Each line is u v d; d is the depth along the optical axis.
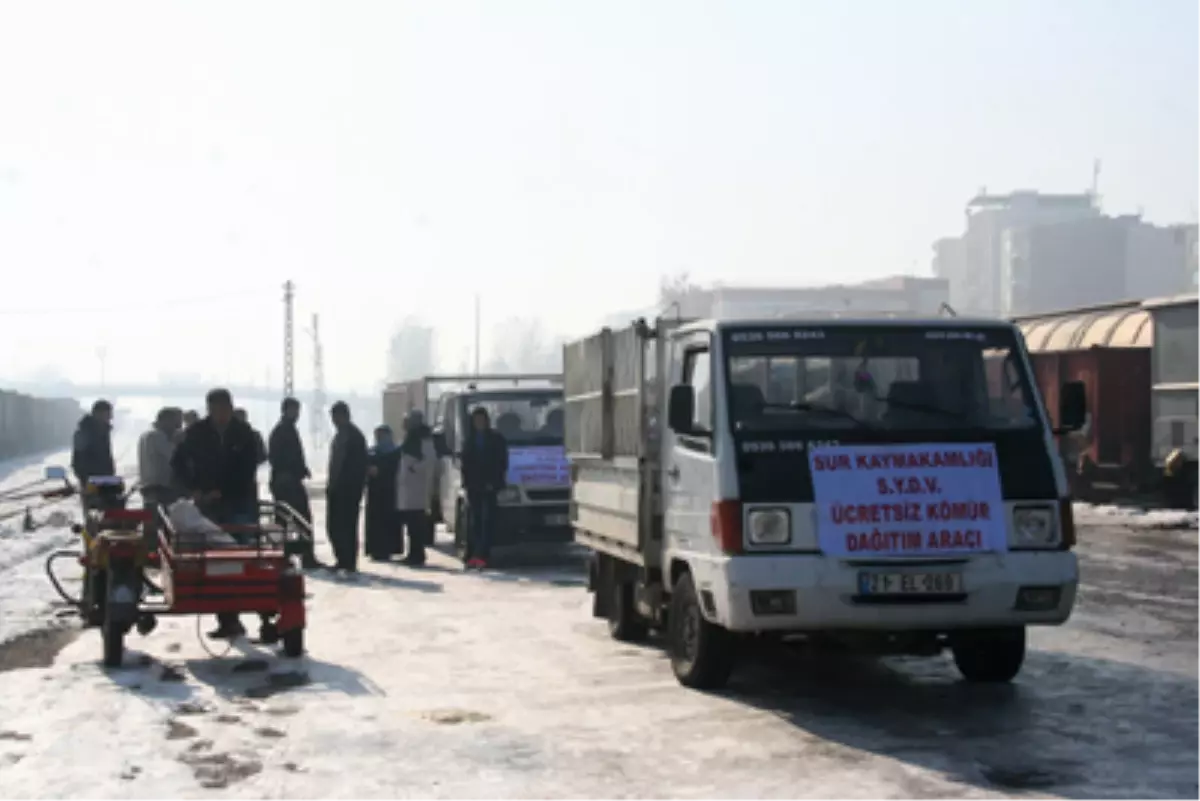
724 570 8.24
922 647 8.60
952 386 8.76
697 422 8.98
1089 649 10.84
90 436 19.17
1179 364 23.34
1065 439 27.97
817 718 8.34
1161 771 7.00
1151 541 20.08
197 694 9.20
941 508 8.30
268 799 6.57
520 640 11.62
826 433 8.47
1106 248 139.00
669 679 9.72
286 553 10.85
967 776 6.91
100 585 11.12
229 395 12.31
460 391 19.98
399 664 10.42
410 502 18.66
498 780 6.90
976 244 164.50
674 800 6.52
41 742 7.76
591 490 12.05
